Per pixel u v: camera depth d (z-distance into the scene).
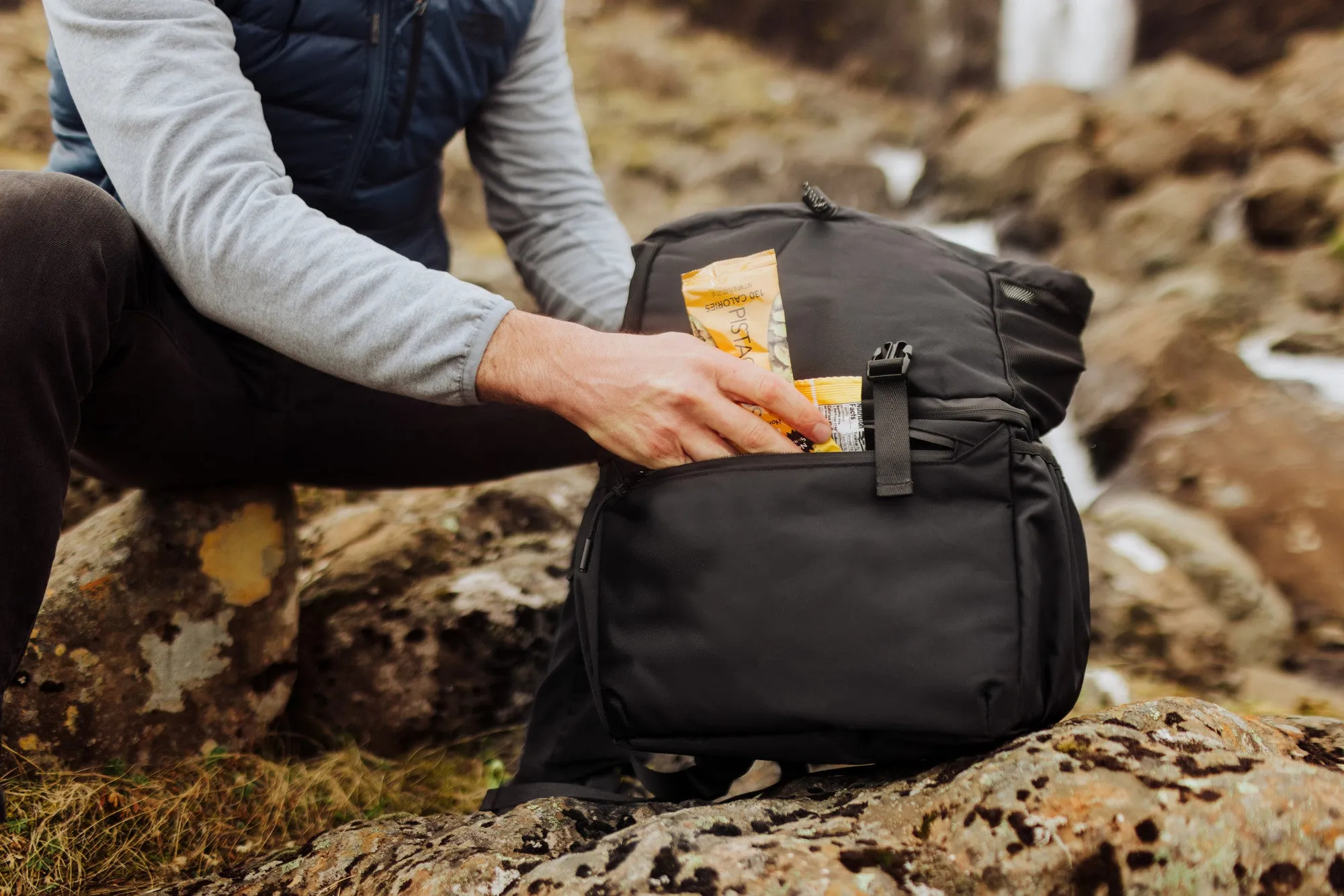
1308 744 1.04
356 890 0.96
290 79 1.17
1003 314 1.05
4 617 0.90
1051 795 0.85
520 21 1.34
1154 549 2.40
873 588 0.89
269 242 0.99
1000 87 11.72
